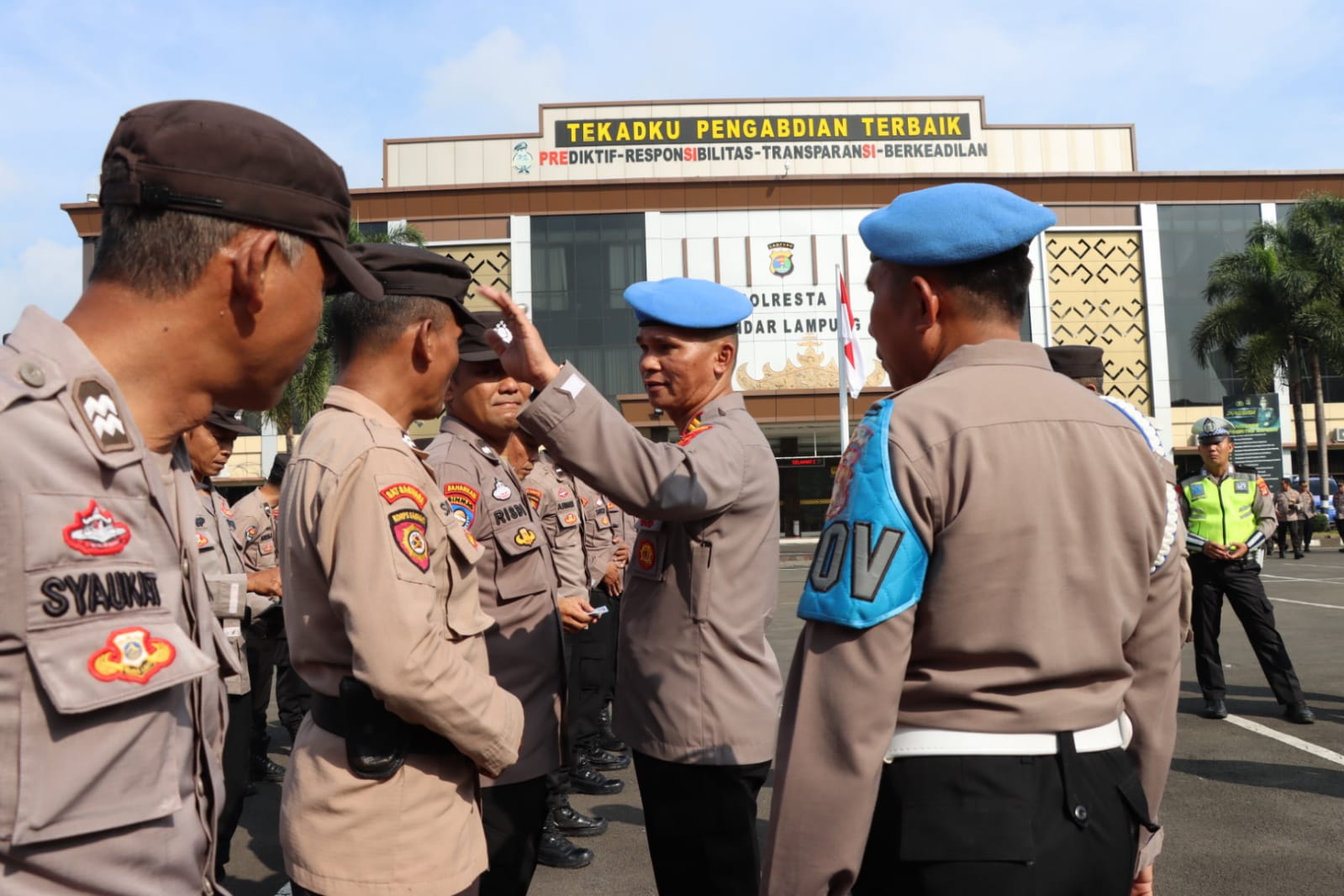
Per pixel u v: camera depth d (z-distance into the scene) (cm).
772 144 3019
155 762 101
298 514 180
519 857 253
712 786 236
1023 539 139
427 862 175
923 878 138
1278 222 3022
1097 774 144
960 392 147
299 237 120
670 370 261
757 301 2920
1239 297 2484
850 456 151
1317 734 557
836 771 138
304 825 175
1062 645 141
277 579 387
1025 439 143
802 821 140
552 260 2938
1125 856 146
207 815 114
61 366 101
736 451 238
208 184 111
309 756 179
